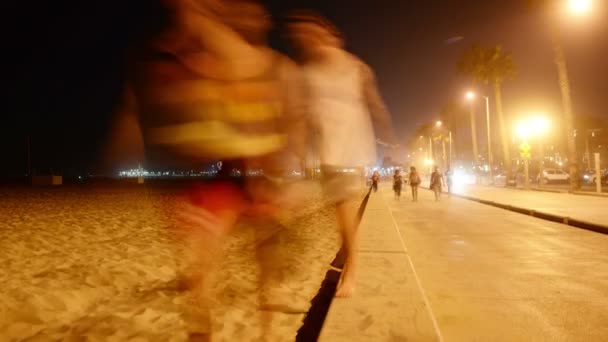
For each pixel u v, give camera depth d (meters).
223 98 3.21
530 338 4.86
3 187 58.22
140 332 5.47
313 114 4.97
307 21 4.95
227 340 5.14
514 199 27.06
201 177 3.49
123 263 9.30
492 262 8.97
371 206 19.58
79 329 5.62
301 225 15.60
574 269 8.23
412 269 6.50
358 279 5.93
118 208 23.42
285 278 7.75
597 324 5.26
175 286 7.41
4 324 5.81
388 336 3.94
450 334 4.99
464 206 24.47
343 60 5.03
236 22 3.24
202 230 3.49
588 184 54.69
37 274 8.41
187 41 3.18
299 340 5.21
